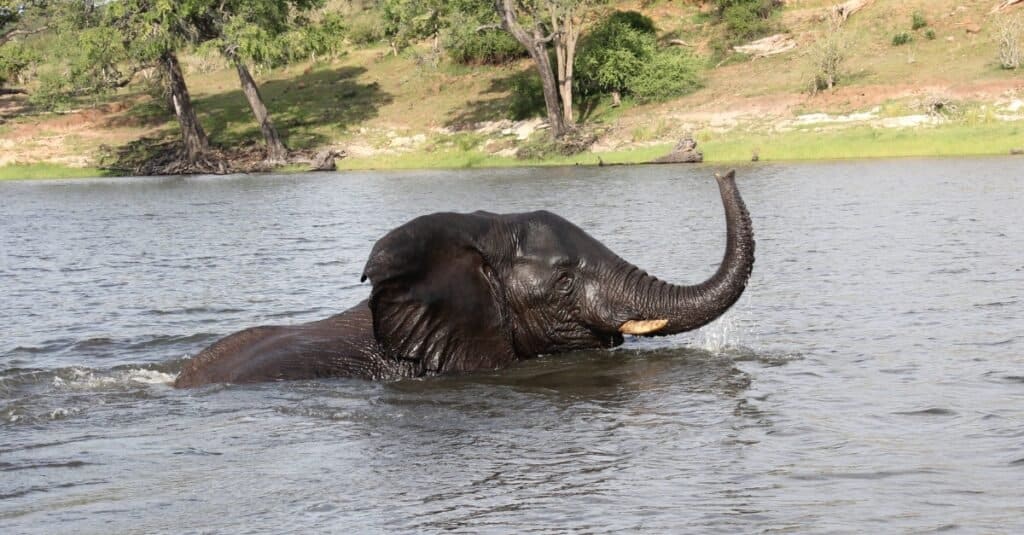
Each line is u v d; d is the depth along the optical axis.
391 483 8.01
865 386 10.27
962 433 8.57
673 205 32.44
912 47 64.12
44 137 75.88
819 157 51.09
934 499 7.12
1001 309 13.86
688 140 55.12
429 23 68.06
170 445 9.26
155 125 77.81
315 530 7.09
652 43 69.31
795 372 11.00
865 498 7.20
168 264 23.45
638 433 9.04
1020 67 57.97
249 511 7.51
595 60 67.75
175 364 12.95
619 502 7.36
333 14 72.31
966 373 10.58
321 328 12.24
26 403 10.94
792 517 6.91
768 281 17.00
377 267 11.17
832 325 13.38
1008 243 20.30
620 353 12.23
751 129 58.44
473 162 64.12
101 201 47.03
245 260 23.56
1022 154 46.25
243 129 76.25
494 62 80.31
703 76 68.69
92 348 14.27
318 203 40.97
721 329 13.41
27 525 7.38
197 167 69.25
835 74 61.00
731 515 7.00
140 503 7.75
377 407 10.30
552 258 11.75
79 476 8.46
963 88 56.72
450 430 9.43
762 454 8.27
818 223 25.39
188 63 94.06
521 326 11.86
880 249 20.27
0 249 28.09
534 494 7.62
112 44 66.06
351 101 79.12
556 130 64.06
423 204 37.91
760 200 32.47
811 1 74.31
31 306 17.97
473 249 11.67
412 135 71.38
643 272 11.80
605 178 47.31
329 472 8.34
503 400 10.41
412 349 11.45
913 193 32.03
